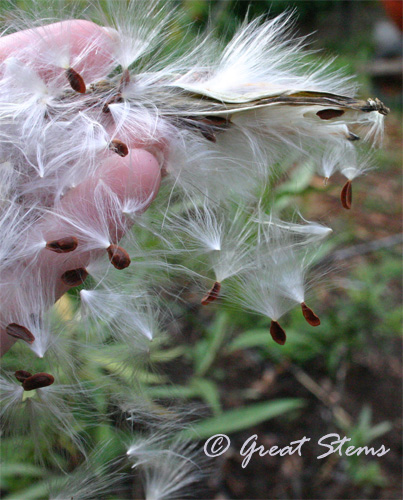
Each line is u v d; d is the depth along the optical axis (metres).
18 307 0.18
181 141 0.19
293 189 0.27
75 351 0.19
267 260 0.19
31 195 0.19
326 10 1.19
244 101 0.19
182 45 0.21
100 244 0.18
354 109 0.19
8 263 0.18
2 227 0.18
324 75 0.20
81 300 0.19
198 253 0.19
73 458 0.22
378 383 0.43
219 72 0.19
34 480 0.28
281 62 0.20
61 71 0.19
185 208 0.20
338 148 0.20
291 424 0.39
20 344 0.20
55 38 0.19
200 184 0.19
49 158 0.19
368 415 0.39
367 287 0.46
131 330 0.19
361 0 1.19
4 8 0.20
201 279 0.20
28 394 0.20
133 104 0.19
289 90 0.18
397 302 0.51
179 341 0.36
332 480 0.37
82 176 0.19
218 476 0.35
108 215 0.19
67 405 0.20
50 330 0.19
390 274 0.52
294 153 0.20
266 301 0.19
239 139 0.19
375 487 0.37
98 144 0.18
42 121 0.19
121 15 0.19
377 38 1.16
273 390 0.41
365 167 0.21
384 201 0.71
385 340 0.45
